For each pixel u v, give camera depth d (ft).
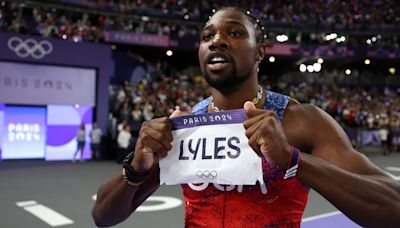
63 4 60.34
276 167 4.28
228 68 4.34
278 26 81.82
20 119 43.93
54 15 57.26
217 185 4.49
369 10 87.66
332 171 3.78
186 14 74.02
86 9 63.72
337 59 88.58
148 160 4.40
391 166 44.09
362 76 90.84
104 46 47.88
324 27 83.76
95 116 47.65
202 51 4.57
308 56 80.48
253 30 4.53
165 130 4.45
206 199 4.58
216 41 4.31
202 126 4.60
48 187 28.12
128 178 4.50
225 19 4.43
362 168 4.10
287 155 3.74
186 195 4.83
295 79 92.38
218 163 4.45
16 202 22.99
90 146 47.03
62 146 46.11
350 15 86.43
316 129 4.43
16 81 43.04
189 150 4.62
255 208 4.33
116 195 4.71
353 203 3.71
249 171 4.29
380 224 3.79
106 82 48.14
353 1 89.30
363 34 84.38
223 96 4.80
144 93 56.75
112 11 66.80
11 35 42.29
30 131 44.47
